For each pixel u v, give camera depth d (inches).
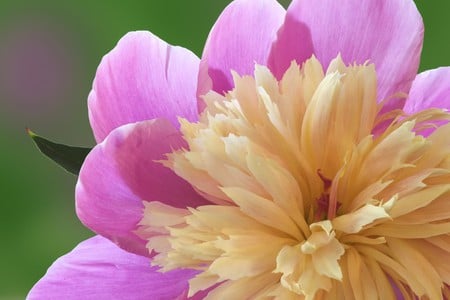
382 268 24.3
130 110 25.1
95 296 24.7
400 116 25.1
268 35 25.2
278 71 25.2
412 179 24.1
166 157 24.6
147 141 24.5
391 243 24.2
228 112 24.3
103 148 24.0
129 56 25.0
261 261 23.9
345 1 25.0
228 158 24.1
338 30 25.1
